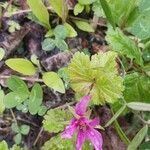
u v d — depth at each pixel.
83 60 0.12
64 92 0.12
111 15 0.13
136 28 0.13
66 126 0.11
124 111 0.13
